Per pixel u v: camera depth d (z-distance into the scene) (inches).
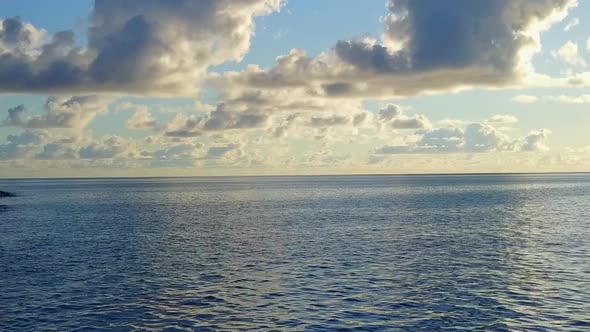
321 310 1214.9
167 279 1539.1
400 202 5157.5
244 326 1108.5
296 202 5383.9
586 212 3752.5
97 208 4621.1
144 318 1162.6
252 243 2273.6
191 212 4116.6
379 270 1646.2
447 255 1913.1
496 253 1950.1
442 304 1253.7
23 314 1189.1
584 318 1140.5
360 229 2770.7
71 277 1569.9
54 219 3503.9
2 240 2413.9
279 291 1389.0
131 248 2146.9
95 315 1183.6
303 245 2191.2
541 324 1106.1
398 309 1217.4
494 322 1119.6
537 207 4296.3
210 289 1416.1
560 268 1652.3
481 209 4119.1
